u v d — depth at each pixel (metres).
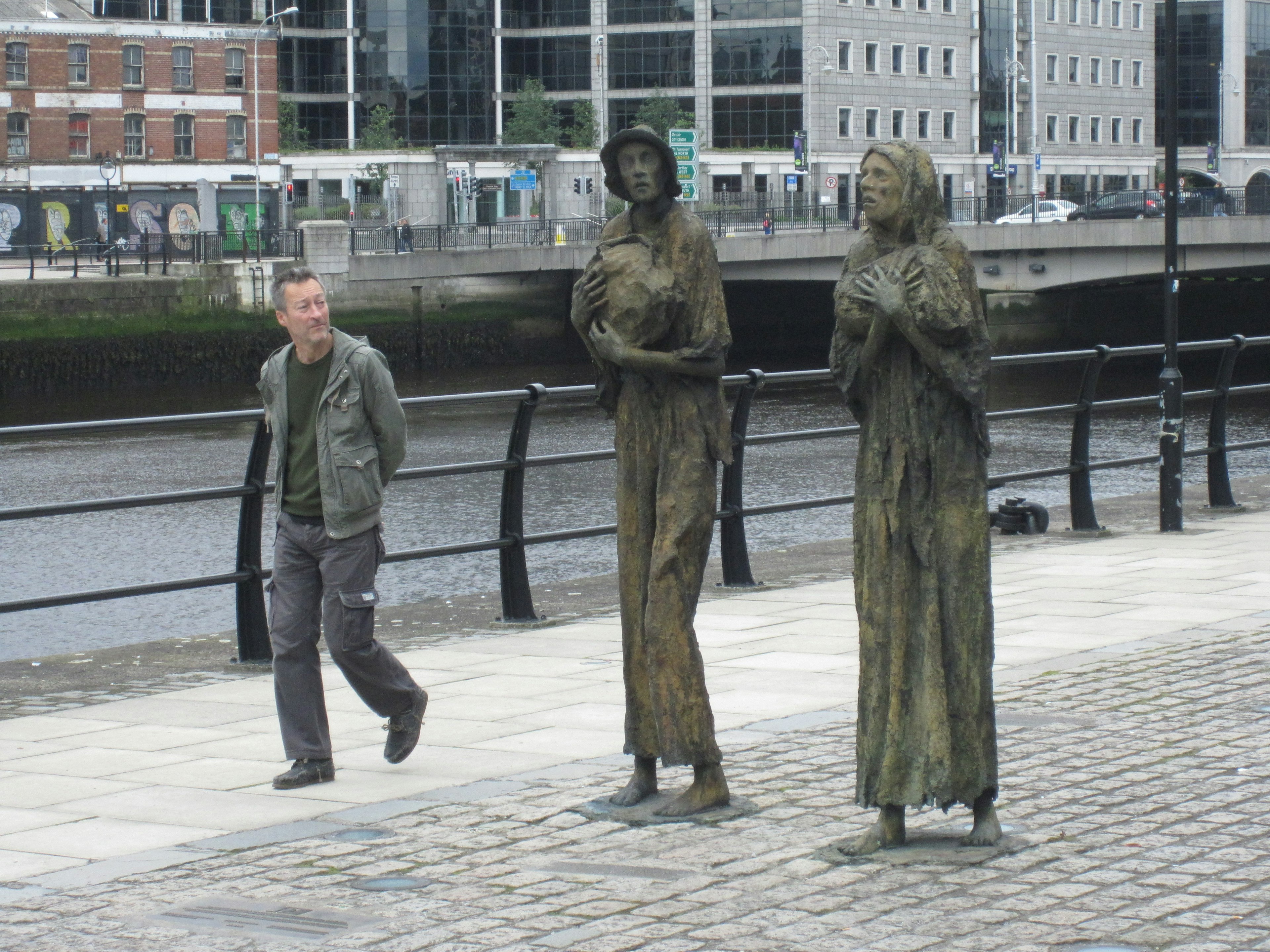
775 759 6.73
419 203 88.56
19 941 4.68
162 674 8.98
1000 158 87.50
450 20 94.19
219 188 79.19
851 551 13.35
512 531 10.22
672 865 5.31
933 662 5.21
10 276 55.56
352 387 6.43
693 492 5.80
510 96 95.88
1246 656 8.70
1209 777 6.30
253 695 8.34
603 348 5.73
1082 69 106.56
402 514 22.19
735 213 59.28
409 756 6.93
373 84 94.00
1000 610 10.27
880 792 5.27
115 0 82.94
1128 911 4.76
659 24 94.75
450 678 8.56
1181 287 60.56
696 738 5.84
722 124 94.19
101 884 5.22
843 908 4.83
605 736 7.23
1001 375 50.25
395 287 59.97
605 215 87.56
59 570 18.19
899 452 5.18
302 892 5.11
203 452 32.59
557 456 10.37
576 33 96.06
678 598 5.81
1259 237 49.38
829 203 78.25
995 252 53.28
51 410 45.12
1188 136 114.00
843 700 7.88
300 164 87.06
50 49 77.44
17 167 77.00
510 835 5.71
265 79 81.69
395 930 4.73
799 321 69.06
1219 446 14.87
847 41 93.12
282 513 6.55
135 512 23.56
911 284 5.06
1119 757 6.64
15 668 9.16
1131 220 50.81
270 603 7.66
